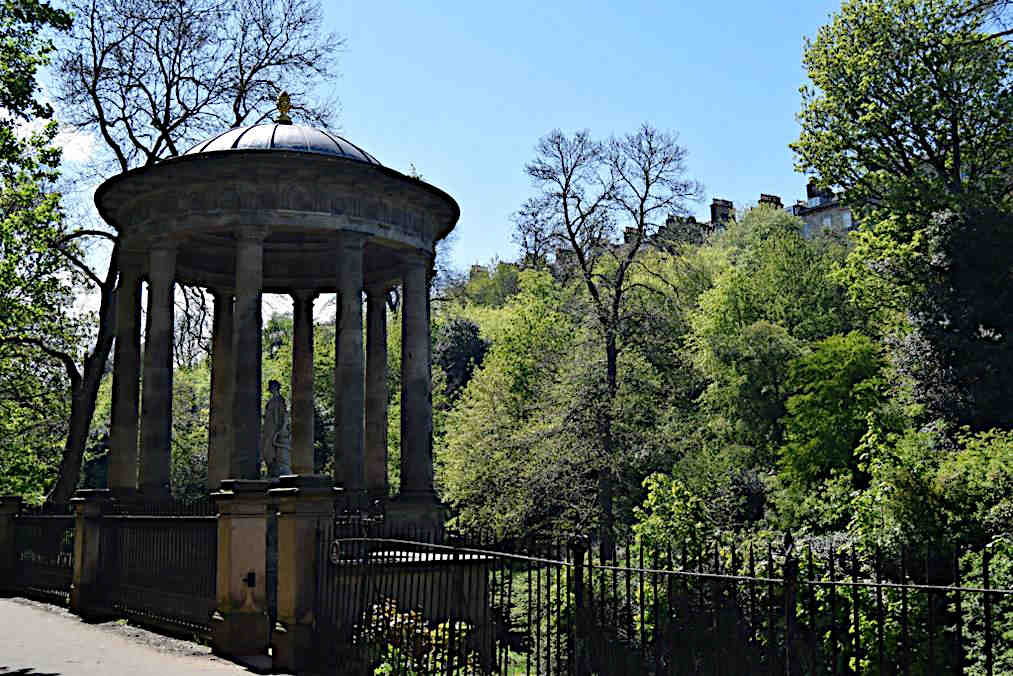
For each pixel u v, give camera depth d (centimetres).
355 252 2833
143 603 2306
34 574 3025
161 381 2859
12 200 3259
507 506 5228
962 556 2306
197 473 6078
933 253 5050
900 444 3912
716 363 6962
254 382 2673
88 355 4397
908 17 5525
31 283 3747
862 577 2253
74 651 1942
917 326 5050
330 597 1725
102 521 2588
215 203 2762
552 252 5956
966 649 1953
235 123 4500
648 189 5691
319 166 2750
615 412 5209
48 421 4834
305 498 1798
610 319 5672
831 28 5794
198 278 3400
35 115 2767
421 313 3084
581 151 5725
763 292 7756
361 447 2783
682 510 3341
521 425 6022
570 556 1408
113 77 4216
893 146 5662
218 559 1970
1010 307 4781
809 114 5881
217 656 1889
